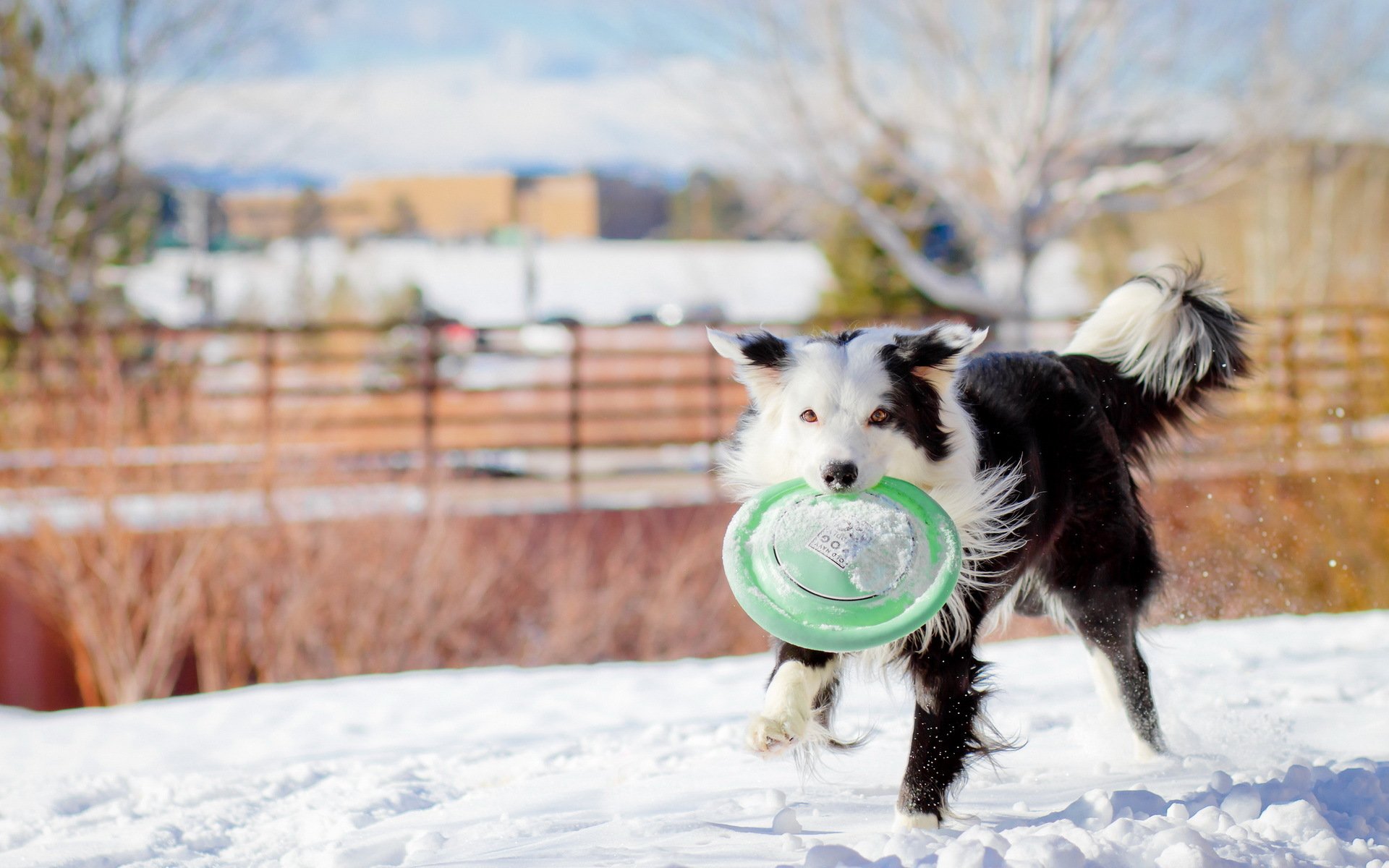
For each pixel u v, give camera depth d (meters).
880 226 19.44
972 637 4.03
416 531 10.92
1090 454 4.65
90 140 18.16
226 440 11.08
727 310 35.03
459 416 13.17
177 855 4.18
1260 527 11.83
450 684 8.09
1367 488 12.12
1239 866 3.16
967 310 21.14
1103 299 5.27
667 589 11.43
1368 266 20.52
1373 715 5.18
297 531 10.41
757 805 4.09
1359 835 3.60
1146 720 4.68
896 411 3.85
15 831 4.66
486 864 3.53
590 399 17.61
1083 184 19.19
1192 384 5.23
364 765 5.38
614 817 4.08
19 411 10.92
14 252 17.23
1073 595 4.73
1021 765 4.59
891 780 4.48
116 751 6.67
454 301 41.03
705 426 17.73
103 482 10.12
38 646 10.22
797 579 3.84
